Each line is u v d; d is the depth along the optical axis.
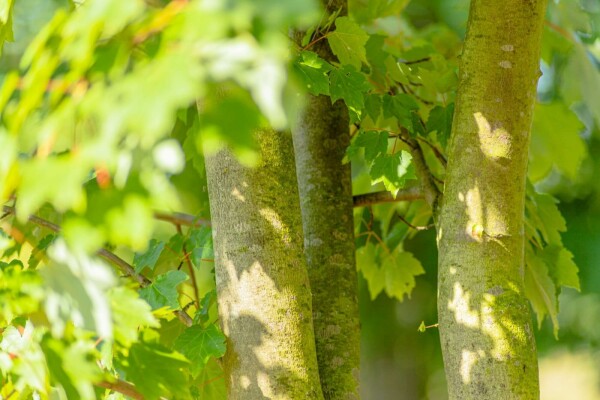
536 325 7.43
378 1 4.12
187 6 2.94
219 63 2.92
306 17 2.84
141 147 2.99
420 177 3.71
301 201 3.72
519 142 3.47
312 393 3.43
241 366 3.43
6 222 3.74
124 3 2.95
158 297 3.49
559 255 3.93
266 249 3.45
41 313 3.30
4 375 3.33
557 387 11.26
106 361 3.41
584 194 7.01
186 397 3.35
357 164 5.00
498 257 3.44
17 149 3.08
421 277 6.82
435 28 4.48
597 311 7.45
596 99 4.56
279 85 2.91
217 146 2.98
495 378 3.40
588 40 4.63
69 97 3.00
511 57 3.46
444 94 3.92
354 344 3.64
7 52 5.20
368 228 4.07
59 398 3.42
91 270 3.17
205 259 3.67
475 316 3.43
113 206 2.98
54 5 5.45
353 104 3.60
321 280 3.67
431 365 7.36
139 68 2.96
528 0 3.45
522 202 3.48
